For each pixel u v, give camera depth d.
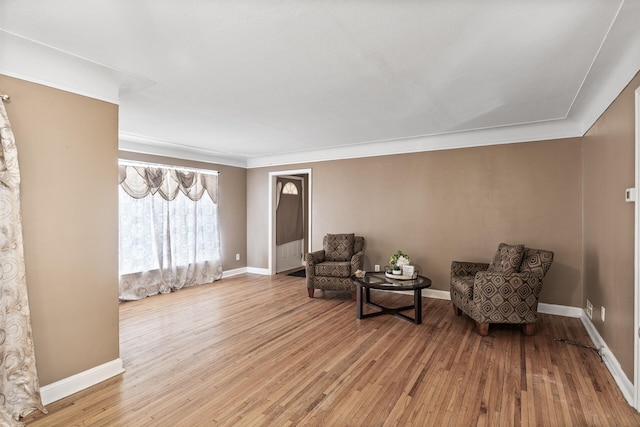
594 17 1.91
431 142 5.04
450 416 2.14
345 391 2.45
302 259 8.23
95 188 2.65
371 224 5.59
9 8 1.82
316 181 6.14
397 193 5.35
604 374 2.67
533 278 3.40
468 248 4.80
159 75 2.73
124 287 4.96
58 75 2.43
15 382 2.12
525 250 3.93
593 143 3.52
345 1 1.77
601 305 3.15
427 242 5.11
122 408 2.25
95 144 2.66
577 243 4.12
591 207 3.62
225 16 1.91
